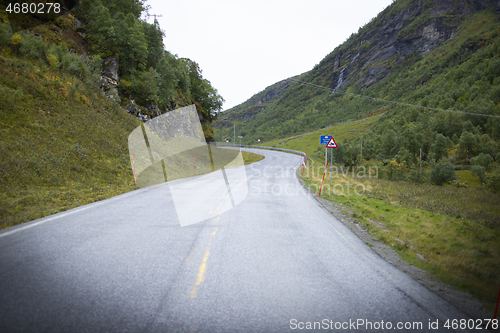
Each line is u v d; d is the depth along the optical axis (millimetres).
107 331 2496
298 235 6129
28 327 2490
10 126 13352
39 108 15625
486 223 8711
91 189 11781
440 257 5355
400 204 11852
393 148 73500
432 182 37906
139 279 3625
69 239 5176
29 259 4129
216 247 5039
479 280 4379
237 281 3705
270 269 4172
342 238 6098
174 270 3969
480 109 95375
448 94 132000
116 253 4531
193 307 3002
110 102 21828
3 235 5371
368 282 3910
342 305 3221
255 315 2900
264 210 8656
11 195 9188
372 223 7832
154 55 36625
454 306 3389
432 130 91000
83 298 3064
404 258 5117
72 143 15047
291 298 3316
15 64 17016
